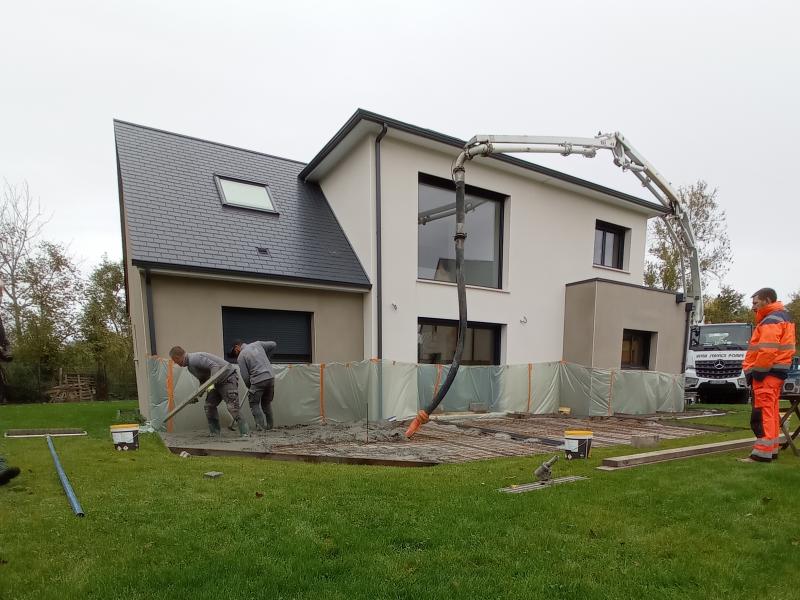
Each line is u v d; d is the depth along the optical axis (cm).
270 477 368
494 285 1056
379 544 235
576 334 1096
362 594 186
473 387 899
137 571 203
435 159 930
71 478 361
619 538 245
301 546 230
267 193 970
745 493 325
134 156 885
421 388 842
